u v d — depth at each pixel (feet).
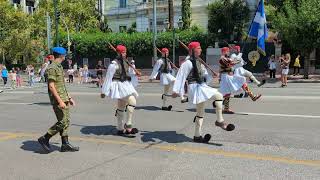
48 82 24.81
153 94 58.59
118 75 29.37
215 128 31.91
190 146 26.53
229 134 29.81
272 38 112.98
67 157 24.44
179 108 43.62
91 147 26.78
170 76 42.55
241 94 51.03
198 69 26.61
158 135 30.09
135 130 30.12
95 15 172.76
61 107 24.75
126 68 29.50
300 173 20.75
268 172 20.97
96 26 166.71
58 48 25.13
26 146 27.43
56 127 25.41
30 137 30.45
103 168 22.13
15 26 158.30
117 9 181.98
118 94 29.14
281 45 112.37
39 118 39.73
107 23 181.27
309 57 104.63
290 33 93.30
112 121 36.73
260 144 26.73
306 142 27.12
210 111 40.50
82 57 137.59
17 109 46.80
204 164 22.49
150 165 22.52
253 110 40.73
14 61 166.20
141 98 53.52
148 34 127.85
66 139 25.73
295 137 28.60
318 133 29.81
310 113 38.42
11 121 38.19
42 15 160.86
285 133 29.94
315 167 21.72
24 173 21.58
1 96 63.72
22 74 147.13
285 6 96.22
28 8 203.72
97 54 135.13
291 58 112.57
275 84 80.94
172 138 29.01
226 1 121.49
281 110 40.47
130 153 25.07
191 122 35.12
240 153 24.61
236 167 21.86
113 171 21.59
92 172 21.49
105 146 26.99
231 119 35.94
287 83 84.38
